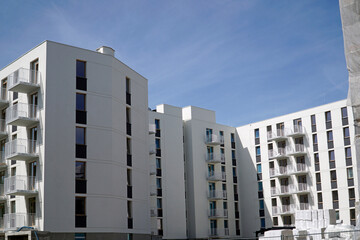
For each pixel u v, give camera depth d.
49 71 39.50
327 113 64.50
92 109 41.03
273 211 68.38
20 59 42.28
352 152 61.03
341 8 25.28
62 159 38.59
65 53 40.59
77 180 38.91
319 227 43.69
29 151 39.31
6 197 41.44
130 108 45.25
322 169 63.84
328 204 62.53
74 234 37.78
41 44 40.34
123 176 42.28
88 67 41.59
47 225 36.72
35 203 38.09
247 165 73.38
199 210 66.94
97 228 38.97
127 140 44.59
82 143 40.00
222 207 70.12
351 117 61.69
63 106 39.56
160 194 62.25
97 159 40.34
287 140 68.44
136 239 42.91
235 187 73.69
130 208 43.00
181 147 66.62
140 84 47.72
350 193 60.62
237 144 75.38
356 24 24.73
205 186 68.81
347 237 38.00
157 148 63.44
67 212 37.81
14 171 41.72
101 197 39.78
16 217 38.50
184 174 68.56
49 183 37.59
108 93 42.19
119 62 44.22
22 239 37.06
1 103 42.97
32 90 40.31
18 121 39.00
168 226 62.03
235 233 71.25
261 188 71.06
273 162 70.06
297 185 66.25
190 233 66.25
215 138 70.25
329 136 63.81
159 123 64.69
